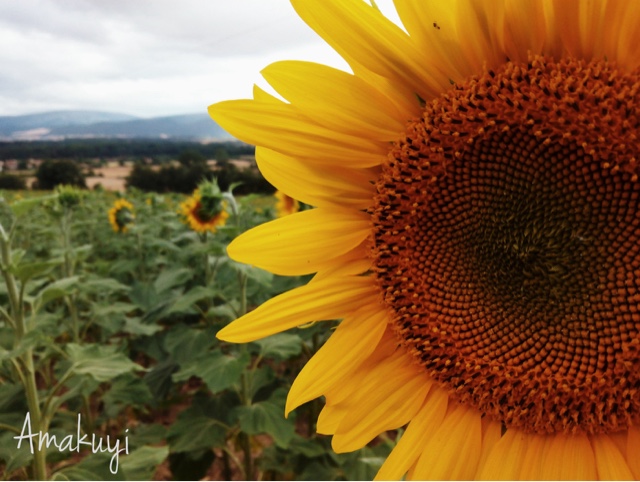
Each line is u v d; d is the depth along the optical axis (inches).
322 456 19.5
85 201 66.4
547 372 6.9
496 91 6.4
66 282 18.4
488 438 7.3
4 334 21.3
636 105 5.7
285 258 7.6
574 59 6.1
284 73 7.0
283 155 7.4
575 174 6.5
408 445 7.4
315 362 7.7
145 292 28.3
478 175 7.1
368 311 7.7
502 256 7.2
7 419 17.6
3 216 62.8
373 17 6.6
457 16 6.3
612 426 6.4
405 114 7.0
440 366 7.5
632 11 5.5
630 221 6.3
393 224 7.4
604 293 6.5
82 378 19.8
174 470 20.7
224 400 21.2
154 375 25.0
